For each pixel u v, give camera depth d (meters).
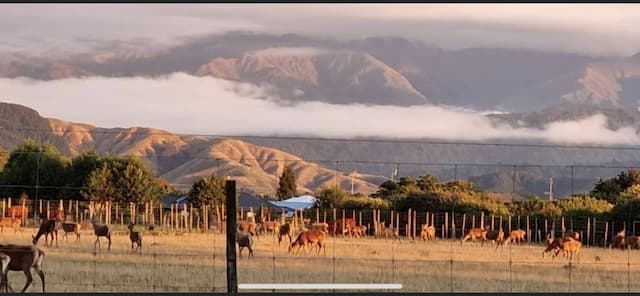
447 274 79.69
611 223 144.62
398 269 82.31
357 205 169.62
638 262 103.56
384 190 195.75
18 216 122.75
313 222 150.75
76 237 106.69
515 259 102.56
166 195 179.62
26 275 63.62
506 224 150.25
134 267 76.50
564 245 105.50
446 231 141.25
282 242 116.62
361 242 122.75
